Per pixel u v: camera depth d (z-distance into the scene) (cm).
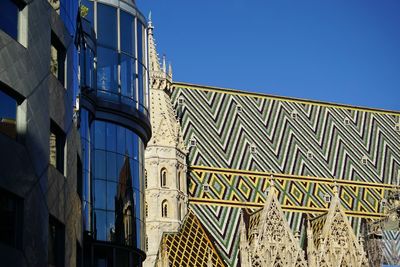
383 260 12488
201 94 14975
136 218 7275
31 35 4706
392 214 13175
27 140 4559
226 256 12600
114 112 7106
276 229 13088
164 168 12988
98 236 6788
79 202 5706
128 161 7231
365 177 15300
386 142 16175
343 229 13662
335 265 13350
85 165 6512
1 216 4331
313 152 15275
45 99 4844
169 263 11238
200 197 13438
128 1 7500
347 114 16312
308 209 14262
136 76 7462
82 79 6512
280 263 12912
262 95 15700
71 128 5369
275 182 14400
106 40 7188
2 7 4525
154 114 13212
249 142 14750
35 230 4569
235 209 13538
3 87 4453
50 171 4856
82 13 6725
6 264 4238
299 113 15825
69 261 5153
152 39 13638
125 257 7038
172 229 12694
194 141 14150
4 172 4325
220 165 14088
